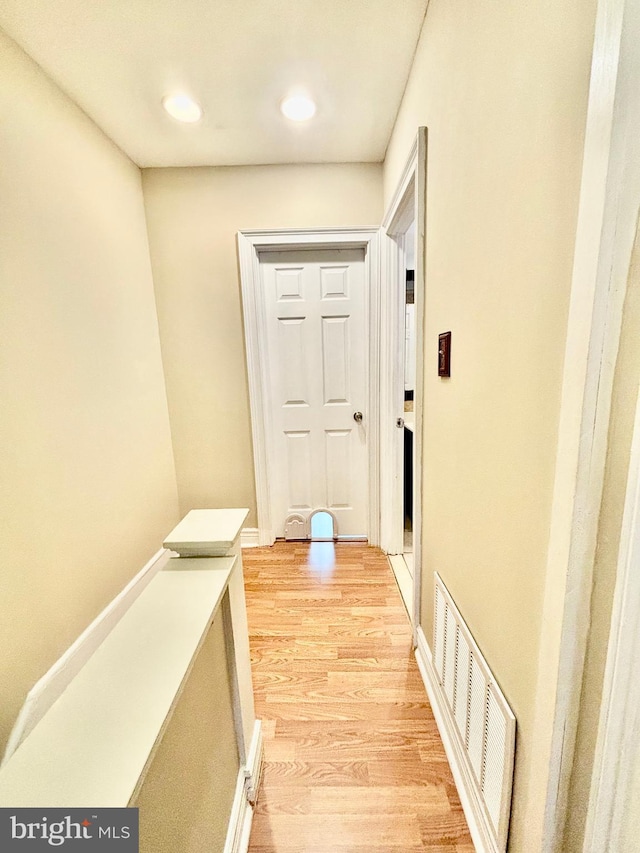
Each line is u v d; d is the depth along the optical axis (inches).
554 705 23.6
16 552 47.1
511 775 29.9
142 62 54.0
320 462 98.9
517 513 28.4
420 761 44.6
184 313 89.6
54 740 17.6
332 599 76.3
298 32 49.7
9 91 48.7
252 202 84.4
